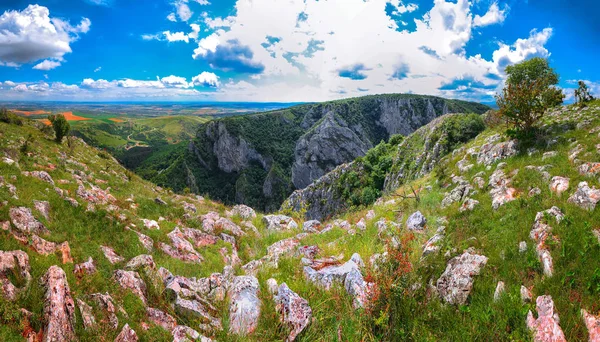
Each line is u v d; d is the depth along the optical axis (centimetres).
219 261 1016
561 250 559
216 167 18338
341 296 635
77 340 441
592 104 1678
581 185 738
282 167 17838
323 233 1278
